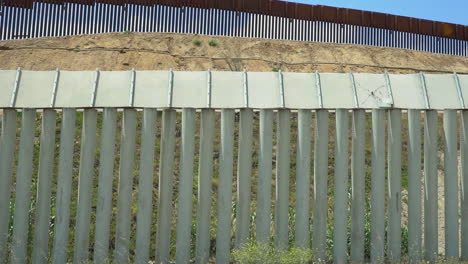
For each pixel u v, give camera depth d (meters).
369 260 12.61
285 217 11.94
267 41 28.45
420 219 12.12
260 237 11.81
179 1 27.98
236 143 18.20
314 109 12.35
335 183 12.11
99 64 24.16
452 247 12.16
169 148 12.08
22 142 11.84
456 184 12.27
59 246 11.62
